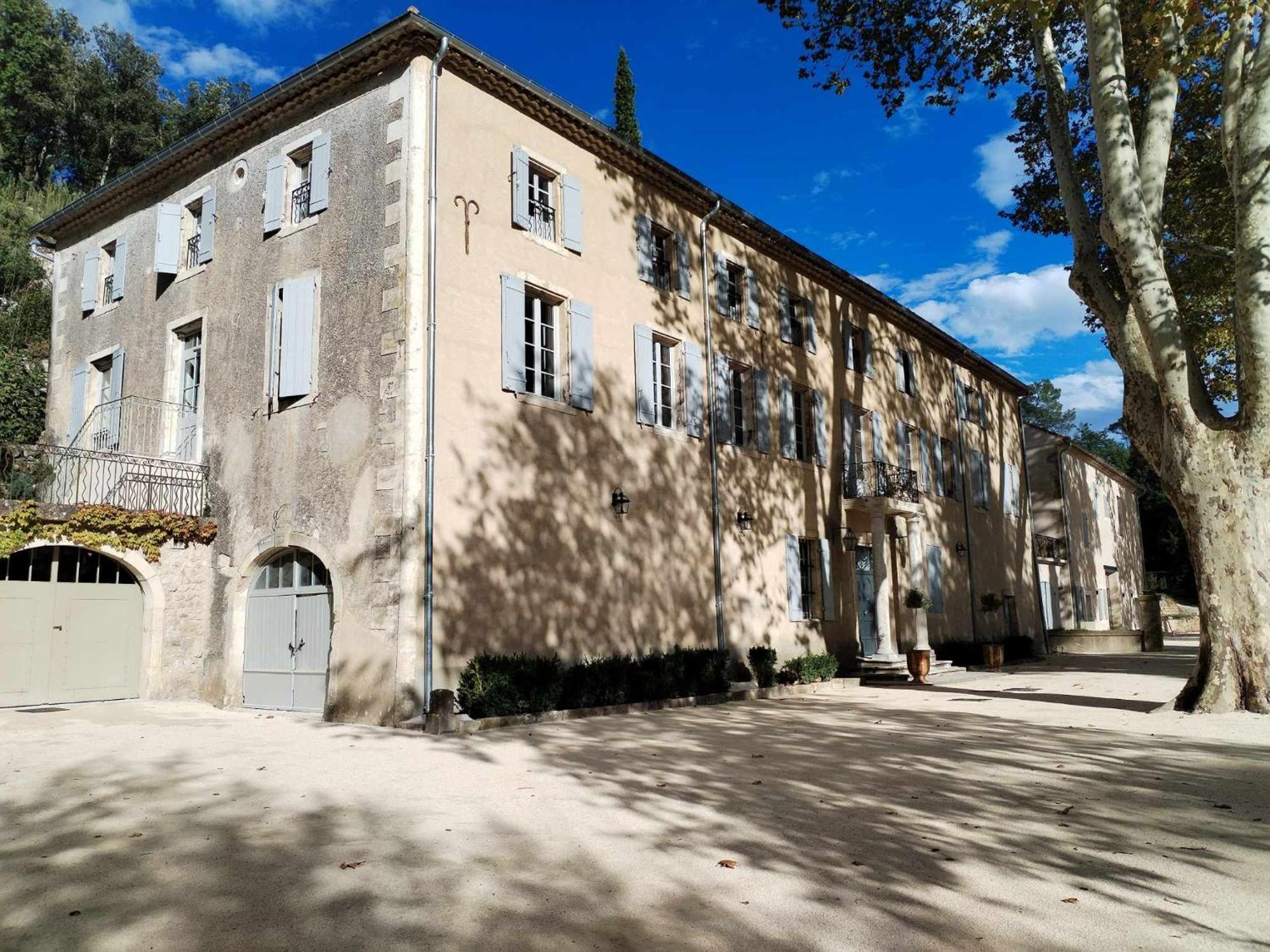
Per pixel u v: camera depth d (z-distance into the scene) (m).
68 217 16.92
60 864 4.40
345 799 5.96
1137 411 11.48
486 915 3.76
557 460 12.42
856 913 3.82
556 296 12.94
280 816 5.45
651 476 14.08
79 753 7.82
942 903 3.95
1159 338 10.73
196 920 3.65
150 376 14.66
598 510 12.96
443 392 10.95
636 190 14.83
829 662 16.27
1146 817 5.58
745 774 6.98
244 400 12.76
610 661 12.16
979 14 13.79
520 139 12.70
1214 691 10.56
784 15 14.77
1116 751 8.12
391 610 10.32
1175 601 46.91
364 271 11.40
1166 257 16.67
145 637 12.52
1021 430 29.42
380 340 11.04
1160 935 3.56
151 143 42.56
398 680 10.07
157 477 12.62
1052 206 17.41
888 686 16.48
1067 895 4.06
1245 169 10.44
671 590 14.08
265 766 7.23
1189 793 6.30
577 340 13.06
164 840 4.86
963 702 12.94
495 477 11.45
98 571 12.42
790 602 16.88
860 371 20.70
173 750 8.07
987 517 25.70
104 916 3.69
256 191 13.30
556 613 12.02
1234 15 10.04
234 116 13.16
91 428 15.77
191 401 14.13
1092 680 16.56
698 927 3.64
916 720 10.67
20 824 5.21
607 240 14.02
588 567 12.64
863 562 19.45
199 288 14.01
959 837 5.07
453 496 10.87
